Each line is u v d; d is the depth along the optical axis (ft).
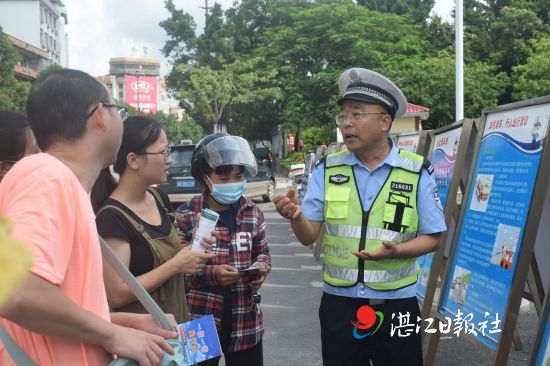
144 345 4.73
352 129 8.97
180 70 103.81
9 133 7.06
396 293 8.95
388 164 9.15
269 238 32.63
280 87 97.86
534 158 10.11
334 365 9.17
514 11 90.48
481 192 11.78
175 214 8.96
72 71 5.00
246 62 98.12
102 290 4.63
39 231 3.93
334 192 9.27
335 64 84.74
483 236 11.22
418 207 9.10
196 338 6.17
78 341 4.36
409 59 81.76
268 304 18.56
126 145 7.42
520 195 10.22
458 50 39.65
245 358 8.95
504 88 83.20
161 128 7.79
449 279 12.34
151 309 5.48
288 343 14.83
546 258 12.24
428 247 8.96
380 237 8.95
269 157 61.41
